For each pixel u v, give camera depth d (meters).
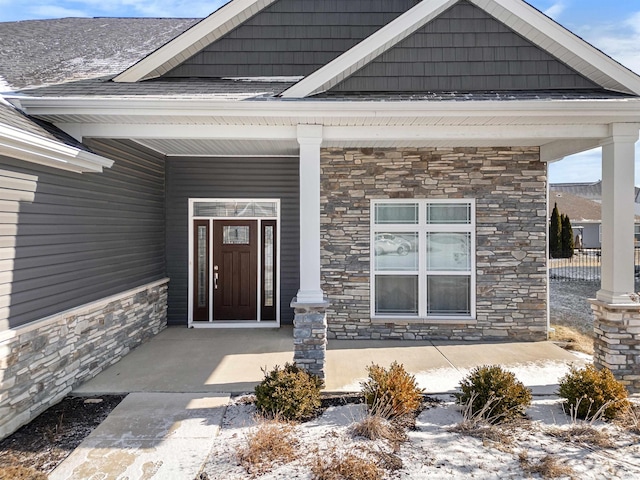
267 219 8.39
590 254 27.33
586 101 4.91
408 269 7.57
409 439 4.04
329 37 7.21
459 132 5.59
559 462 3.65
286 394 4.39
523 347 6.99
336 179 7.50
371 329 7.51
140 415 4.53
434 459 3.71
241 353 6.64
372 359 6.38
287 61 7.22
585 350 6.84
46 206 4.81
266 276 8.46
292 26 7.22
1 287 4.11
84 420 4.44
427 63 5.68
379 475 3.47
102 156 5.72
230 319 8.45
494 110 5.04
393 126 5.59
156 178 7.90
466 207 7.50
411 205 7.56
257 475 3.48
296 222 8.34
